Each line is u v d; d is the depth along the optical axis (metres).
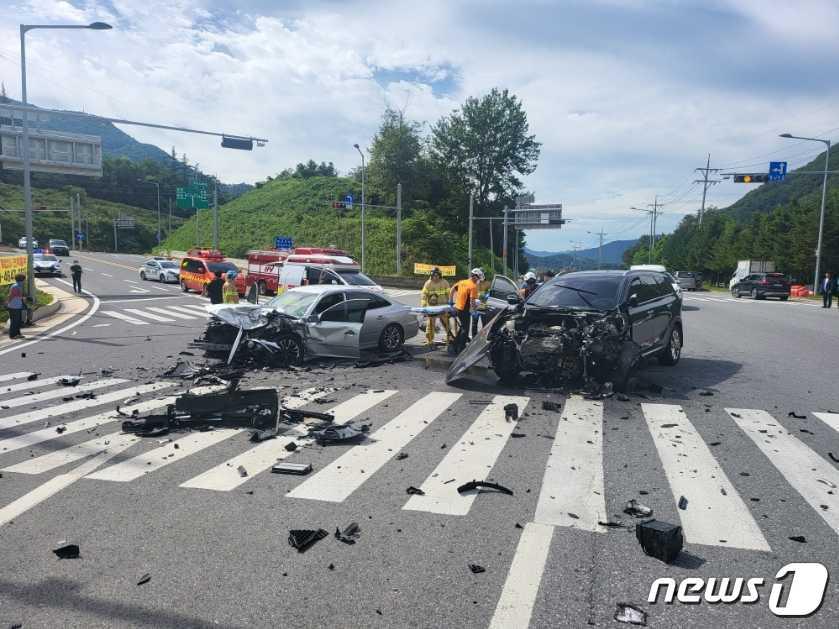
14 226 110.69
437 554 3.92
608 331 8.93
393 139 81.50
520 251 105.50
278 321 11.25
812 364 11.48
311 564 3.79
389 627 3.13
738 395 8.77
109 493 5.00
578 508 4.66
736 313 24.39
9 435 6.78
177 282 39.88
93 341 15.09
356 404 8.29
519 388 9.33
